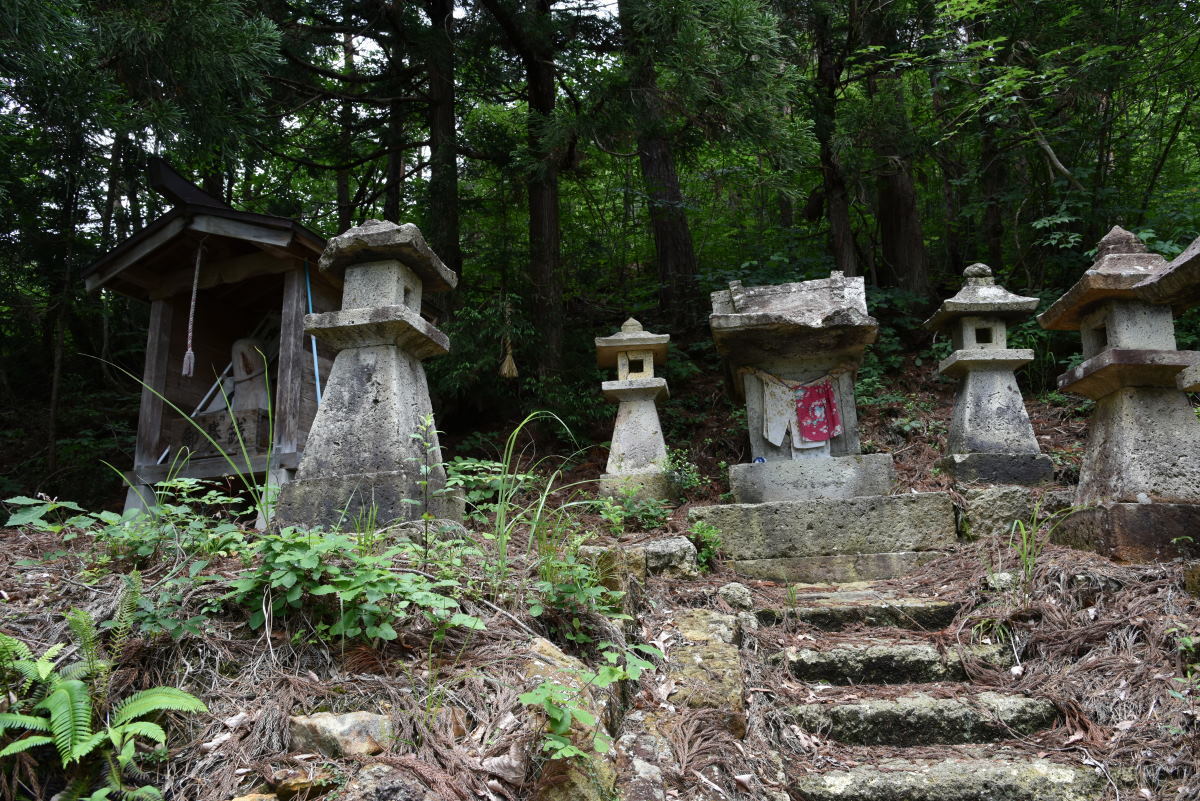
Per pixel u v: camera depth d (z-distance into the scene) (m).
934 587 4.70
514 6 10.13
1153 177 10.27
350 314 4.54
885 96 10.46
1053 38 9.77
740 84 7.92
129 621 2.55
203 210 6.29
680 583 4.70
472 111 13.53
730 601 4.45
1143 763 3.10
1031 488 5.92
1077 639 3.78
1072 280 10.17
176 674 2.63
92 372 10.75
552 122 8.71
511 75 11.67
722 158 13.22
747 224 14.41
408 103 11.48
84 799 2.14
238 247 6.58
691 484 7.07
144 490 6.34
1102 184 10.30
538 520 3.71
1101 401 5.01
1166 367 4.64
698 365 10.95
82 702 2.23
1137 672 3.51
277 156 11.20
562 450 9.30
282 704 2.56
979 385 6.52
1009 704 3.47
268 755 2.40
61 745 2.12
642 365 7.72
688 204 11.82
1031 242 10.74
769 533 5.42
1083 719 3.36
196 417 6.62
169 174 6.86
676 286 12.06
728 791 2.85
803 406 6.46
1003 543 5.05
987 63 10.19
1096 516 4.57
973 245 12.82
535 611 3.06
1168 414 4.67
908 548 5.32
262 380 6.80
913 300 10.59
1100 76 9.32
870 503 5.41
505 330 8.99
